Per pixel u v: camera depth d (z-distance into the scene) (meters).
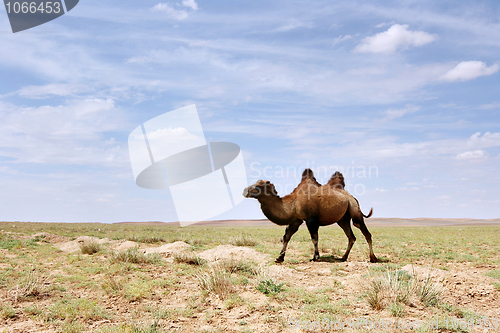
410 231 37.69
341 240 21.69
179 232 30.59
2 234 21.16
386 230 40.69
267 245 18.27
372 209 12.88
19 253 14.20
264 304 7.15
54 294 7.98
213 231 33.97
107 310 6.93
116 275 9.88
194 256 12.84
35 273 10.21
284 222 12.48
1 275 9.42
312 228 12.59
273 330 5.81
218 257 13.16
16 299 7.32
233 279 9.13
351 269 10.90
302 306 7.02
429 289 7.48
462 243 21.03
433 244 19.86
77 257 13.18
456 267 11.90
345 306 7.05
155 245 18.36
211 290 8.09
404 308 6.84
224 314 6.69
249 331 5.74
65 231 28.83
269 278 9.13
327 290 8.25
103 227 39.41
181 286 8.84
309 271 10.70
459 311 6.68
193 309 7.04
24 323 6.14
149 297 7.85
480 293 7.95
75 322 6.14
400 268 10.74
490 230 41.66
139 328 5.84
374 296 7.09
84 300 7.30
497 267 11.82
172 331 5.79
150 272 10.52
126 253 12.35
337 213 12.53
